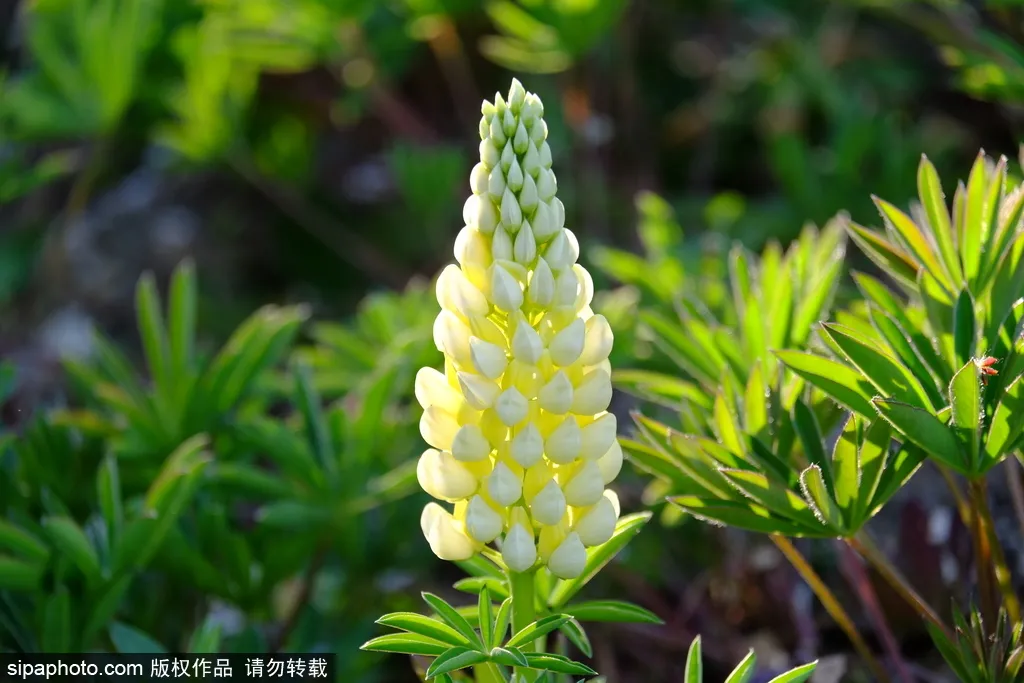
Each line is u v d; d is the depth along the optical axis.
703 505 0.85
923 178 0.86
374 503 1.03
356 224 1.98
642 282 1.23
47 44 1.62
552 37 1.36
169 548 0.99
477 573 0.85
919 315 0.88
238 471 1.02
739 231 1.49
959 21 1.10
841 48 1.76
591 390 0.76
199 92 1.67
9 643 0.95
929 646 1.01
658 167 1.89
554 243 0.76
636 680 1.09
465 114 1.89
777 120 1.76
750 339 0.93
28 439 1.03
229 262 2.00
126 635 0.93
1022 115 1.16
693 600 1.11
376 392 1.04
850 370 0.82
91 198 2.07
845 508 0.83
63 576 0.94
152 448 1.06
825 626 1.03
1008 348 0.82
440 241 1.72
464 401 0.76
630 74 1.78
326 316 1.88
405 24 1.65
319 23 1.56
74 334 1.82
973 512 0.85
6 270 1.92
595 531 0.77
